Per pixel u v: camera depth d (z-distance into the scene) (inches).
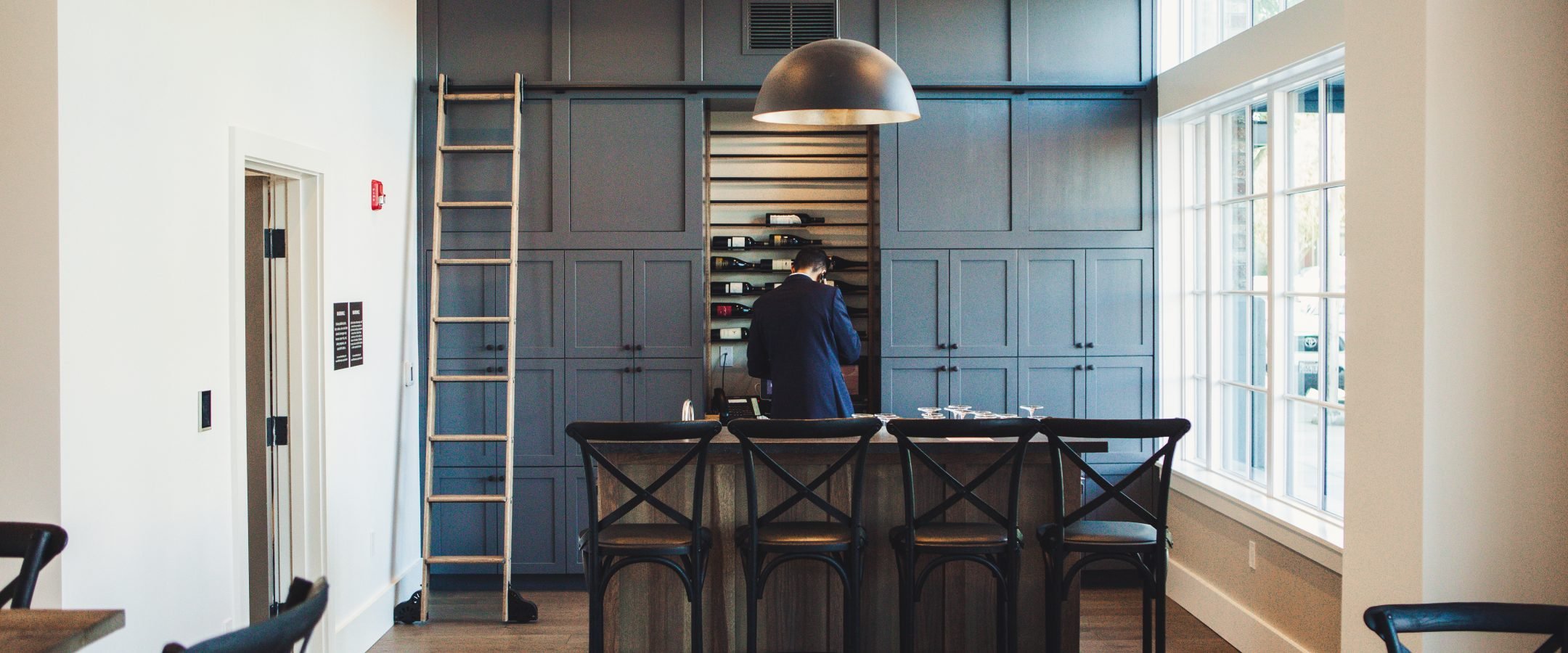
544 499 214.5
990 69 215.5
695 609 133.7
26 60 104.0
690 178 213.8
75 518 106.8
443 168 213.0
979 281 216.4
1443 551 112.7
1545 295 112.8
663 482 132.7
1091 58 216.2
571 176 214.1
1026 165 216.5
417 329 210.7
